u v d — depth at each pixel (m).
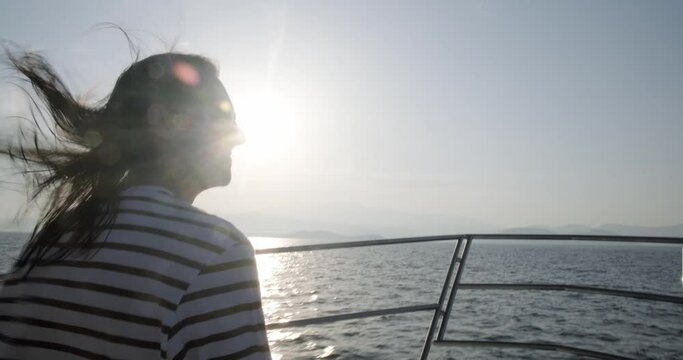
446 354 11.96
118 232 0.98
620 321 17.45
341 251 102.12
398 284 29.34
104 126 1.11
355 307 19.73
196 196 1.19
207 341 0.87
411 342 13.21
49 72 1.11
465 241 3.23
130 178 1.13
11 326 1.04
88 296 0.95
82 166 1.10
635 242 2.80
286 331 14.71
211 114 1.15
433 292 24.84
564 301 22.64
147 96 1.11
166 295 0.89
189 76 1.13
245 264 0.93
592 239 2.88
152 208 1.00
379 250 114.88
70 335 0.95
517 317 18.14
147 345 0.89
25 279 1.05
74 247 0.99
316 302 21.20
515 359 11.55
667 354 12.52
